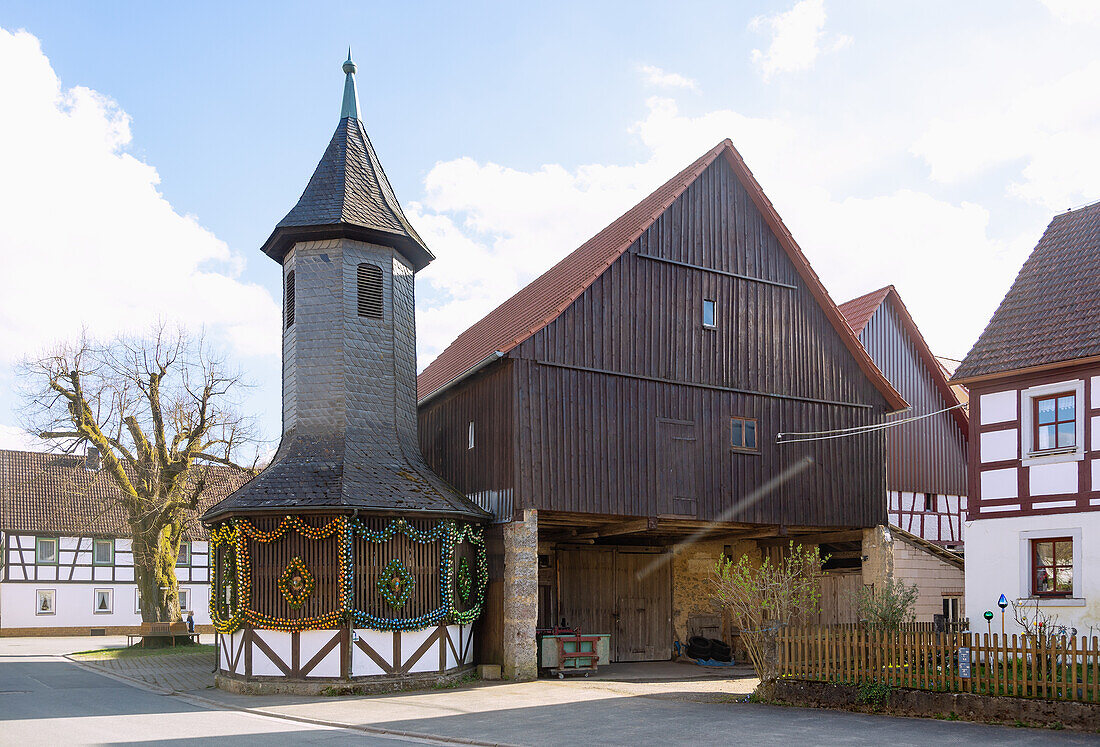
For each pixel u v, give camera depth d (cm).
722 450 2133
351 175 2111
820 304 2353
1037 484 1786
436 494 1878
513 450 1881
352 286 2009
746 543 2581
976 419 1906
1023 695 1274
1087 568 1688
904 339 3097
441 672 1803
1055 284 1938
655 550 2486
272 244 2073
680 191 2164
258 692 1728
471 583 1922
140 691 1834
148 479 3131
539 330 1938
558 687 1766
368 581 1752
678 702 1552
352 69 2283
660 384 2073
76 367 3089
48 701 1661
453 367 2648
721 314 2195
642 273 2092
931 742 1136
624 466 1991
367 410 1973
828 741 1150
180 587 4816
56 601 4509
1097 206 2030
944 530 3034
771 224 2311
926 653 1379
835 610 2416
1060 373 1772
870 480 2341
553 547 2353
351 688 1695
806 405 2281
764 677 1561
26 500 4541
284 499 1762
